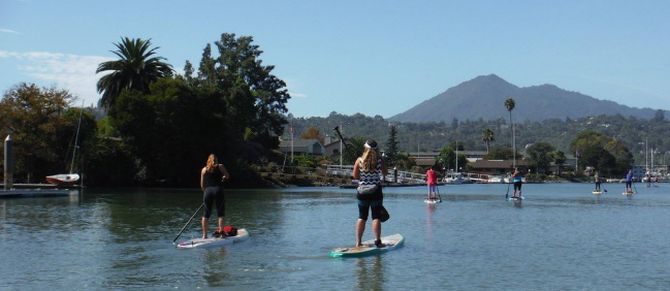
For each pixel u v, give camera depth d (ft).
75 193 145.38
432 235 56.85
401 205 104.83
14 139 188.85
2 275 37.73
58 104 199.52
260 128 329.31
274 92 339.57
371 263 41.57
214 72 312.71
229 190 197.77
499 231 60.34
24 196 130.00
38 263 41.81
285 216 78.48
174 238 54.54
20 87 197.26
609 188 270.67
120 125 214.69
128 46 244.83
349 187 236.43
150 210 89.86
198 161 224.53
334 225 66.08
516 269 39.55
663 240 53.52
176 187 221.46
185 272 38.58
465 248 48.37
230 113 280.10
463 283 35.32
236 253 45.80
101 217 76.84
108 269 39.60
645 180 566.77
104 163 211.00
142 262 42.09
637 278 36.86
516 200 124.36
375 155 46.65
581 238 54.80
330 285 34.83
